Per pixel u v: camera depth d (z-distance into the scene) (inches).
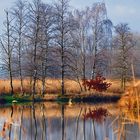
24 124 1369.3
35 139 1071.6
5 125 1341.0
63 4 2691.9
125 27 2979.8
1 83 2620.6
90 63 3115.2
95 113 1660.9
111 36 3410.4
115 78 2950.3
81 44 3014.3
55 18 2667.3
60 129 1249.4
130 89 1496.1
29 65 2581.2
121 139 979.3
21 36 2637.8
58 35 2664.9
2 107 2103.8
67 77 2711.6
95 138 1055.0
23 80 2748.5
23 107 2098.9
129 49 2977.4
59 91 2664.9
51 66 2632.9
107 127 1219.2
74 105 2197.3
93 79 2696.9
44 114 1700.3
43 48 2618.1
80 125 1320.1
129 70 2871.6
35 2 2615.7
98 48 3016.7
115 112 1622.8
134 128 1125.7
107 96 2519.7
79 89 2677.2
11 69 2630.4
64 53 2662.4
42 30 2620.6
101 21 3065.9
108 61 3127.5
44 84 2605.8
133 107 1453.0
